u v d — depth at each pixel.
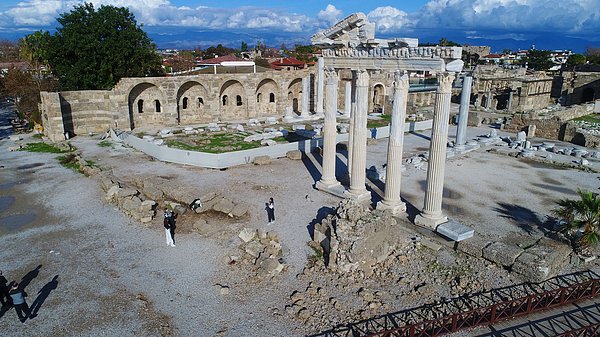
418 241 21.02
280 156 38.69
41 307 16.30
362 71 23.98
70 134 48.47
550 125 48.56
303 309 15.77
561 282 17.80
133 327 15.12
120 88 48.94
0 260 19.95
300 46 177.88
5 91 73.88
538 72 79.06
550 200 27.78
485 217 24.81
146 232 22.80
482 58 120.81
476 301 16.33
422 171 34.19
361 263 18.11
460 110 40.31
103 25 52.22
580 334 13.81
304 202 26.89
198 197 26.44
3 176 33.53
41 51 67.12
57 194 29.12
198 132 49.19
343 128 50.62
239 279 18.03
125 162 36.91
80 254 20.45
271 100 64.81
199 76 54.75
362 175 26.47
